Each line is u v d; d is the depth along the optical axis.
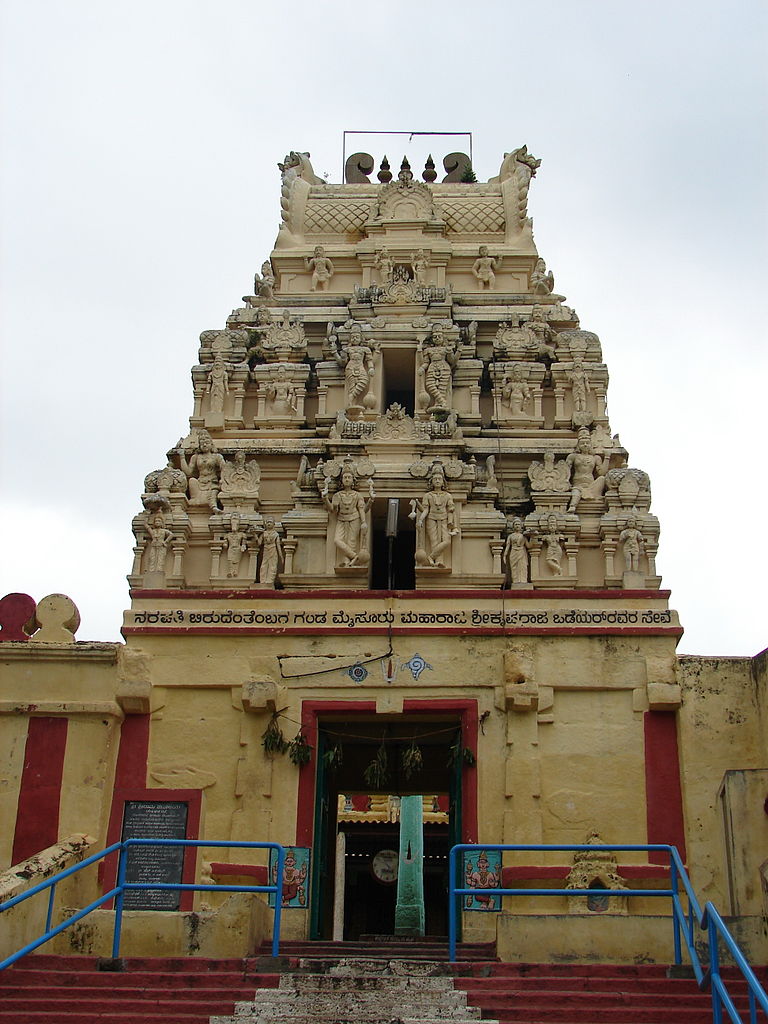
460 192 29.12
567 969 13.85
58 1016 12.13
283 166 29.94
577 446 23.81
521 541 22.12
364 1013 12.26
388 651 20.41
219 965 13.96
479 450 23.89
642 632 20.31
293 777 19.70
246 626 20.67
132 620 20.80
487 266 27.11
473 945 16.64
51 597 20.83
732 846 16.23
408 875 30.73
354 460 23.02
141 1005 12.45
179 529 22.39
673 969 13.75
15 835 18.86
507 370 24.84
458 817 19.47
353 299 26.28
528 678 19.88
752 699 19.50
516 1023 12.17
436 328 25.05
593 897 18.64
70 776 19.27
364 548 21.86
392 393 26.69
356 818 35.72
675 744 19.58
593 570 22.17
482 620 20.55
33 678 19.95
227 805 19.56
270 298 26.91
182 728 20.06
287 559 22.17
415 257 27.14
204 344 25.44
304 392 24.94
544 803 19.36
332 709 20.05
